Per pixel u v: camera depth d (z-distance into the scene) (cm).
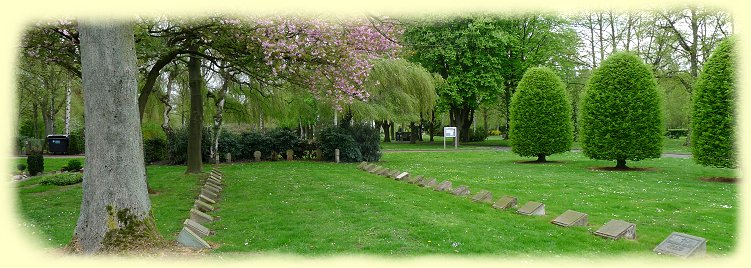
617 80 1720
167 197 1163
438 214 904
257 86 2102
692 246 627
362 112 2341
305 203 1043
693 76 2758
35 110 3481
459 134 3906
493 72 3341
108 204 620
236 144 2308
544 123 2069
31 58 1198
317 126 2591
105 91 622
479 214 905
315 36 1103
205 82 2277
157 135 2377
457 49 3334
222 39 1145
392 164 2092
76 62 1257
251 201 1085
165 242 659
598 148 1775
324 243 696
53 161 2341
